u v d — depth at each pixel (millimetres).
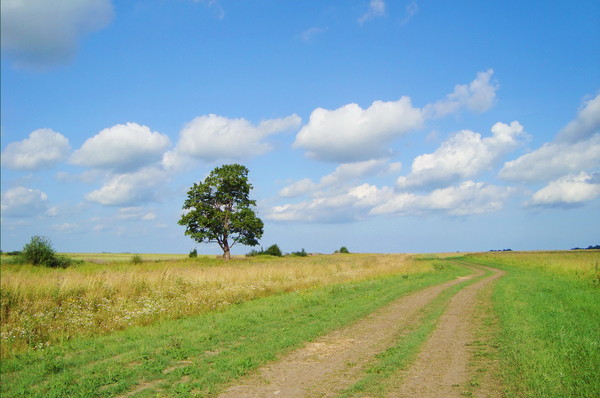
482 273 34812
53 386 6793
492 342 9266
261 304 15695
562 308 13133
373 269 33094
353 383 6742
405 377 6969
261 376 7195
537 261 43031
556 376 6609
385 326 11484
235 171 57531
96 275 17953
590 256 42562
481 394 6090
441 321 12039
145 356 8500
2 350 9289
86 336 10992
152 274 19344
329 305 15297
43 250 31922
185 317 13516
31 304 12844
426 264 49312
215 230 56531
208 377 7078
